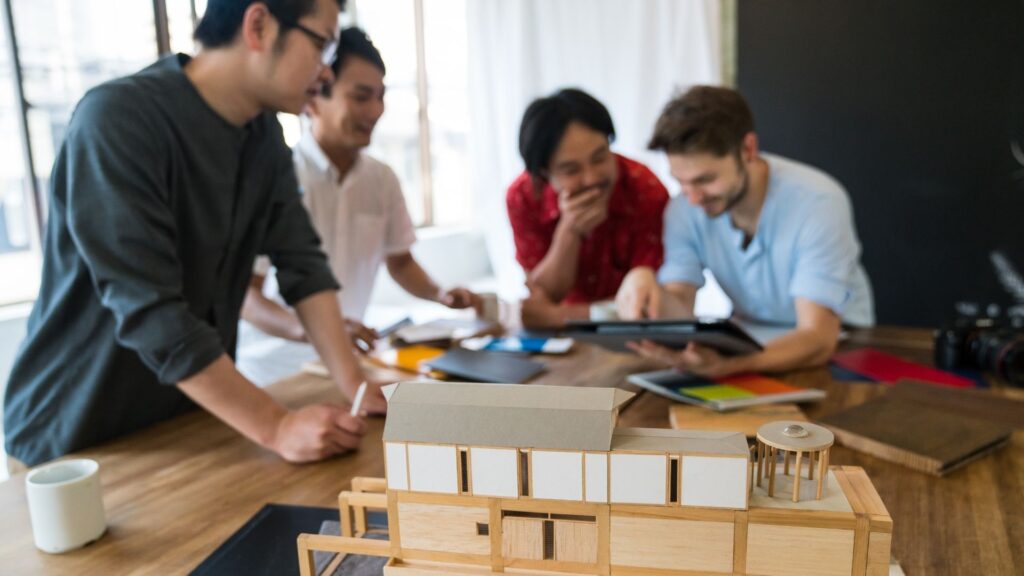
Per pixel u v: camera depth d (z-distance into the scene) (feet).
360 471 3.07
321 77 3.68
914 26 8.63
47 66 7.98
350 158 6.27
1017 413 3.41
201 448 3.40
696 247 5.60
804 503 1.75
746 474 1.69
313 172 6.00
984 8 8.25
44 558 2.47
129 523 2.68
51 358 3.59
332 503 2.78
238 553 2.44
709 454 1.70
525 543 1.84
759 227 4.99
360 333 4.87
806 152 9.46
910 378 4.00
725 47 10.12
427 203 13.85
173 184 3.50
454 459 1.83
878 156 9.07
